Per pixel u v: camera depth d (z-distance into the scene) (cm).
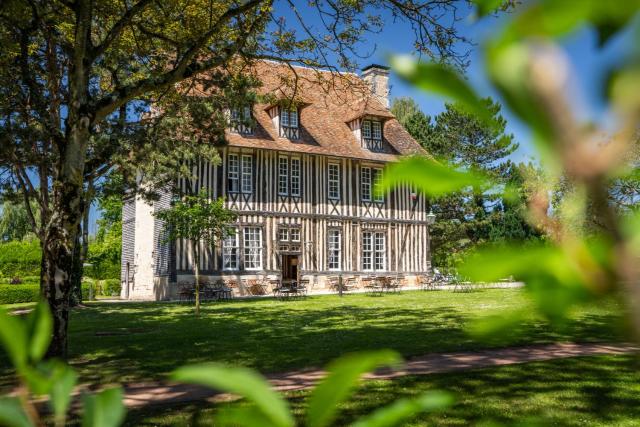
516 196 36
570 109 29
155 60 1477
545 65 29
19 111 1542
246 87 1550
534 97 29
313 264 3225
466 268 35
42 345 45
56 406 46
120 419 46
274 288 3052
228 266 3005
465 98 32
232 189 3042
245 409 38
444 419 633
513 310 35
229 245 3008
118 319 1958
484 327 35
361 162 3412
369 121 3456
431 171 39
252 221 3073
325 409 35
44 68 1554
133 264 3700
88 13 1016
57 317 996
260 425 37
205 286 2914
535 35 29
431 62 35
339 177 3347
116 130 1758
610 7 27
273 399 38
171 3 1199
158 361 1080
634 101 27
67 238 1023
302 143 3247
